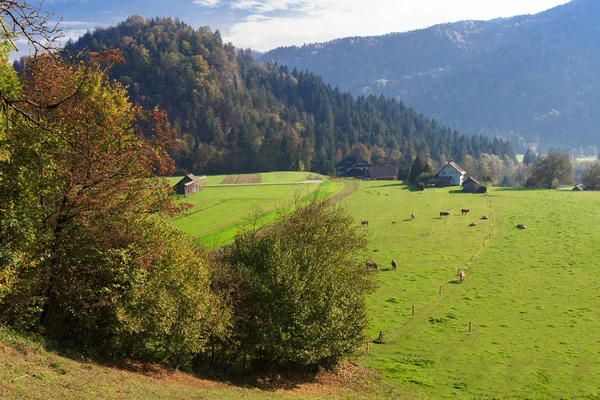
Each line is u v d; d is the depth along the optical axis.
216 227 84.31
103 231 25.72
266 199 118.69
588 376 37.62
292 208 100.12
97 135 26.23
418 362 41.34
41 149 24.00
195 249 36.78
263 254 36.38
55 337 25.02
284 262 33.50
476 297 57.31
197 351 29.14
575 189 156.62
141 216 28.34
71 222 26.11
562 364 39.91
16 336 21.23
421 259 74.00
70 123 23.88
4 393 15.30
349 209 115.94
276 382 33.66
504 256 74.06
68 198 25.19
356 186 156.50
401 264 71.69
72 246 25.47
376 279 64.69
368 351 43.81
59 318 26.84
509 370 39.25
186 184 126.38
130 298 25.69
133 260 26.00
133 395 19.69
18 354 19.62
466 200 127.12
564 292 57.47
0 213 22.45
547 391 35.56
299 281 33.03
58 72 24.81
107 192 26.06
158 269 27.97
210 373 31.42
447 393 35.50
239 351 33.03
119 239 26.16
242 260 36.88
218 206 108.19
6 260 21.25
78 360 22.75
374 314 52.97
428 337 46.69
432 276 65.81
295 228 43.78
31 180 23.72
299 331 32.16
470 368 39.88
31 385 16.84
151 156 28.39
